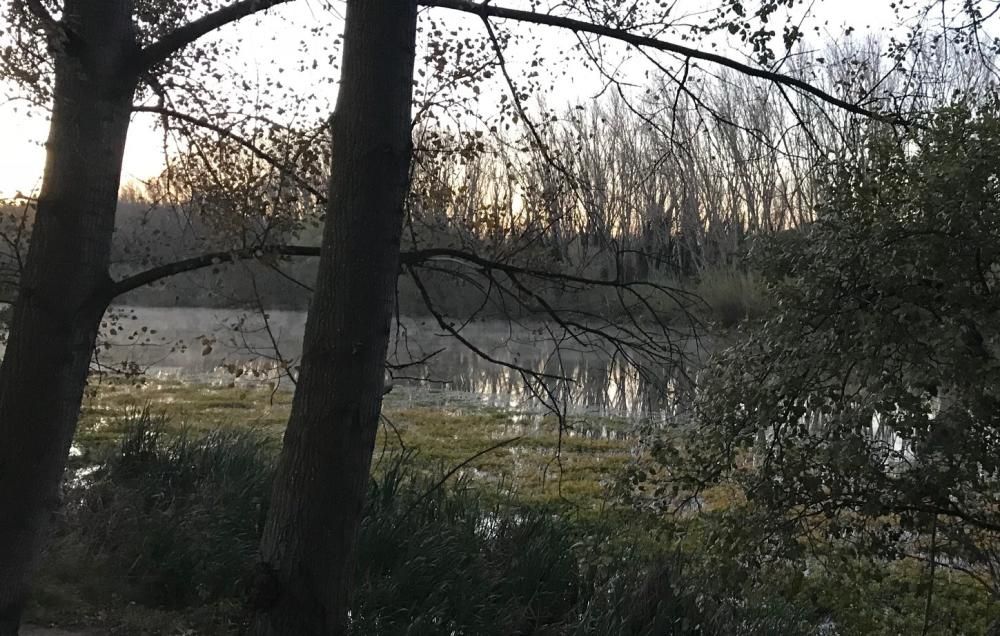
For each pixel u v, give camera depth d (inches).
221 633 191.3
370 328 115.3
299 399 115.8
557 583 222.1
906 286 146.6
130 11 138.9
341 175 116.2
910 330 146.6
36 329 129.8
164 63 179.8
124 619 193.0
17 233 173.2
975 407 139.4
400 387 738.2
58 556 214.7
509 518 260.4
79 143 131.8
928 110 158.2
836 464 151.0
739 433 164.1
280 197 175.0
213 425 491.2
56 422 131.2
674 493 178.5
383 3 116.2
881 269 147.6
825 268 154.6
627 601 201.9
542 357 901.8
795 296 156.6
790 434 163.5
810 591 186.7
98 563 216.7
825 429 158.2
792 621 204.1
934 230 144.4
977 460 145.0
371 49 116.0
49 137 133.9
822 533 171.2
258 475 267.4
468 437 517.7
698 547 199.8
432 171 178.4
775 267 167.9
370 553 216.7
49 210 132.0
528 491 379.9
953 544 171.3
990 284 150.6
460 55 166.7
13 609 129.8
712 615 195.6
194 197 192.7
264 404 601.6
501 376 801.6
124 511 238.2
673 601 198.5
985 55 163.5
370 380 115.6
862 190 152.4
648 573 207.5
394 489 257.4
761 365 161.5
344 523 114.2
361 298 114.4
